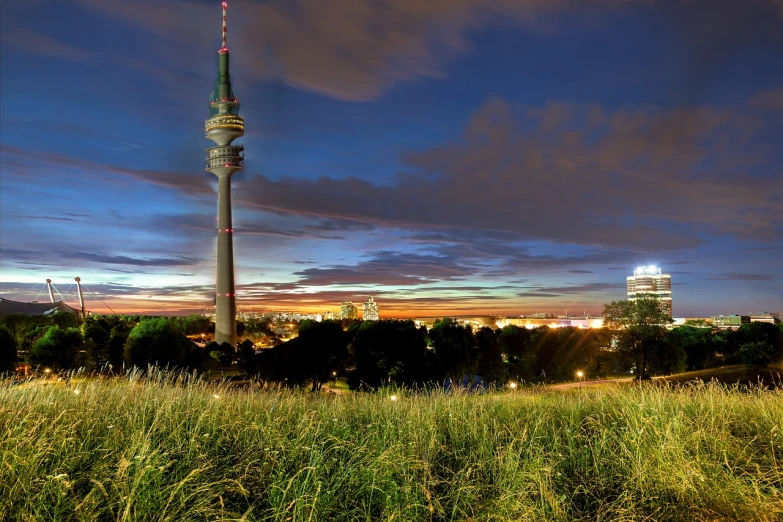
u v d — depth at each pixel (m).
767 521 4.52
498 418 7.65
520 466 5.24
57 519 3.81
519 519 4.22
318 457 4.91
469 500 4.66
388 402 8.38
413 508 4.44
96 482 3.90
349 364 54.12
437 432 6.64
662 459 5.34
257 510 4.43
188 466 4.87
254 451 5.46
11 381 7.39
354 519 4.39
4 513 3.80
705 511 4.70
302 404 7.98
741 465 5.62
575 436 6.46
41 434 4.66
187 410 6.52
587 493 5.04
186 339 58.50
